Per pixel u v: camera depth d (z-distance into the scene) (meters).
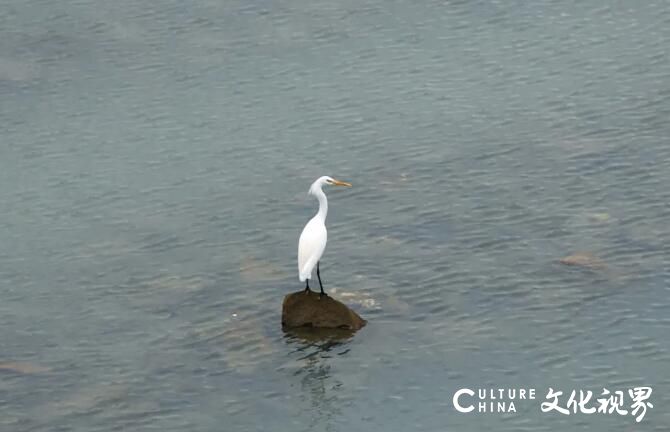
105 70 58.84
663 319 37.44
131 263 43.09
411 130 51.72
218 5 63.94
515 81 55.19
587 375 35.12
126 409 34.66
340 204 46.28
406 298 39.59
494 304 38.97
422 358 36.38
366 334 37.66
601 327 37.28
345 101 54.50
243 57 59.00
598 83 54.50
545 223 43.78
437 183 47.38
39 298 41.12
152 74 58.19
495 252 42.06
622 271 40.22
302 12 62.62
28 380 36.19
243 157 50.47
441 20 60.81
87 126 54.09
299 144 51.25
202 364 36.69
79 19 63.47
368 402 34.50
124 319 39.50
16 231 45.88
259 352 37.09
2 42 61.69
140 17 63.31
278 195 47.28
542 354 36.22
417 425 33.38
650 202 44.75
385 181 47.78
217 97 55.75
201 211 46.50
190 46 60.31
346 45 59.31
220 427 33.66
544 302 38.81
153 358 37.12
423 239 43.31
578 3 61.41
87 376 36.34
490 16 60.81
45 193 48.62
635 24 59.25
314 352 36.94
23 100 56.66
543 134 50.62
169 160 50.69
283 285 40.91
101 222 46.22
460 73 56.22
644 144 49.16
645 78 54.62
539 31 59.22
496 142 50.25
